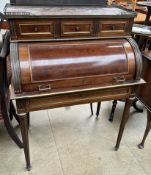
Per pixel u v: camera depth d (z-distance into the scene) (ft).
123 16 4.00
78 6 4.51
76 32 3.89
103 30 4.08
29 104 3.65
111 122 6.37
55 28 3.70
